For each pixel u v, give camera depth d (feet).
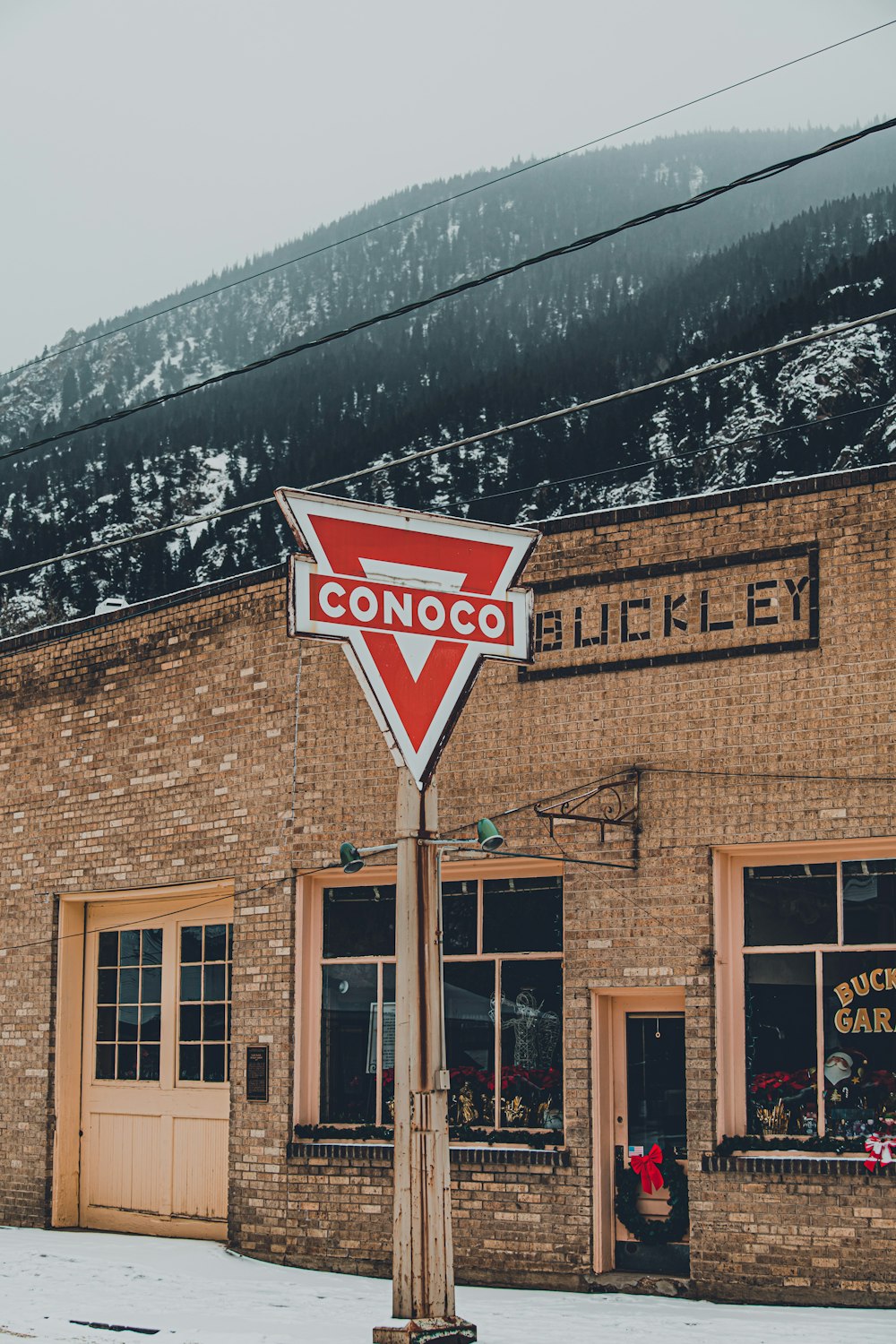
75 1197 54.19
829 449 179.83
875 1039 38.17
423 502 231.91
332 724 47.47
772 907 39.99
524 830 43.06
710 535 41.34
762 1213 37.96
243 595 50.55
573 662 42.98
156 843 52.13
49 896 55.67
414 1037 29.63
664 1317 35.55
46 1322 35.17
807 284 205.16
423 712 31.32
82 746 55.52
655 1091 41.27
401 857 30.48
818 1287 37.04
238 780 49.65
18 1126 55.21
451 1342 28.45
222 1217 49.55
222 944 51.21
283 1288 40.88
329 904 47.57
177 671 52.37
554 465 202.90
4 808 58.18
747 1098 39.52
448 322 477.36
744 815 39.78
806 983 39.19
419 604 31.78
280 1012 47.11
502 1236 41.63
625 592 42.47
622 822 40.98
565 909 42.04
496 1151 42.06
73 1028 55.06
